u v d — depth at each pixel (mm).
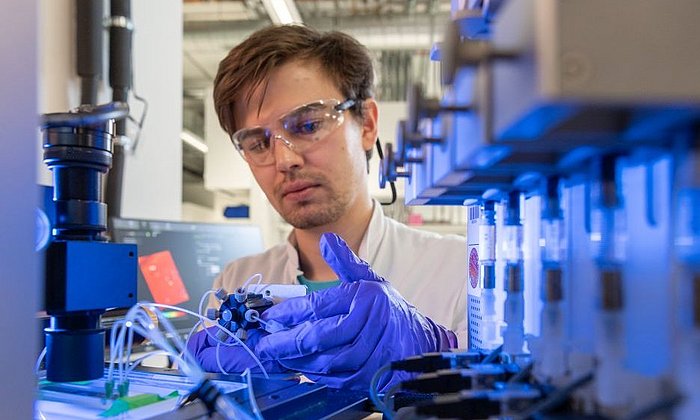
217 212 4570
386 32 3260
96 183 582
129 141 1702
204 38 3271
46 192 555
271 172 1211
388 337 666
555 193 441
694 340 310
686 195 312
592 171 383
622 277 366
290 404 558
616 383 352
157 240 1694
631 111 267
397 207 2664
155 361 1125
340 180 1202
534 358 464
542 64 242
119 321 659
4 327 371
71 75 1576
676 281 324
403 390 493
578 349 418
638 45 245
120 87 1622
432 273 1350
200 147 4316
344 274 744
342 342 669
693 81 246
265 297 798
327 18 3242
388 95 3729
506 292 514
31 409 385
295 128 1143
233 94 1206
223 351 740
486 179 454
